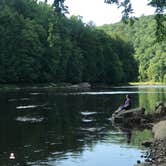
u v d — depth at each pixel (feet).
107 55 489.67
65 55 417.08
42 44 396.37
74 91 301.43
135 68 545.03
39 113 146.72
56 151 82.79
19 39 373.81
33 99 210.59
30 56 378.94
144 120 125.49
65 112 151.43
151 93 274.36
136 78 549.54
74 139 96.32
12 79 363.56
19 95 244.83
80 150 83.92
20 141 92.99
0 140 93.81
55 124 120.16
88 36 465.06
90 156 78.59
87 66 457.68
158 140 91.20
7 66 361.71
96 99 211.61
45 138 96.84
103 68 476.95
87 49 460.96
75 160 75.46
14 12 393.50
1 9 389.80
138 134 104.32
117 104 183.83
